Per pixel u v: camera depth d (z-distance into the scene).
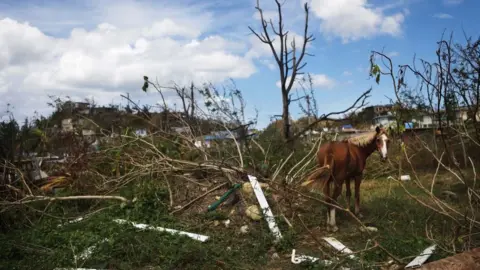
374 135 7.37
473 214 5.87
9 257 6.05
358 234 6.76
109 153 9.76
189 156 9.73
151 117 10.73
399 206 8.34
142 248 5.96
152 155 9.66
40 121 11.41
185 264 5.68
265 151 10.95
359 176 7.60
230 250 6.01
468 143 10.93
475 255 3.92
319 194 7.91
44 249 6.18
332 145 7.07
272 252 6.13
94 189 9.21
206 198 8.10
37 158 10.64
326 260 5.63
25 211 7.81
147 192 8.01
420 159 12.84
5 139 9.40
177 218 7.41
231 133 10.18
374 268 5.34
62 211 8.46
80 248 6.15
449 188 10.12
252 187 7.76
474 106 5.93
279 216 7.08
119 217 7.47
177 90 10.79
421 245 5.97
